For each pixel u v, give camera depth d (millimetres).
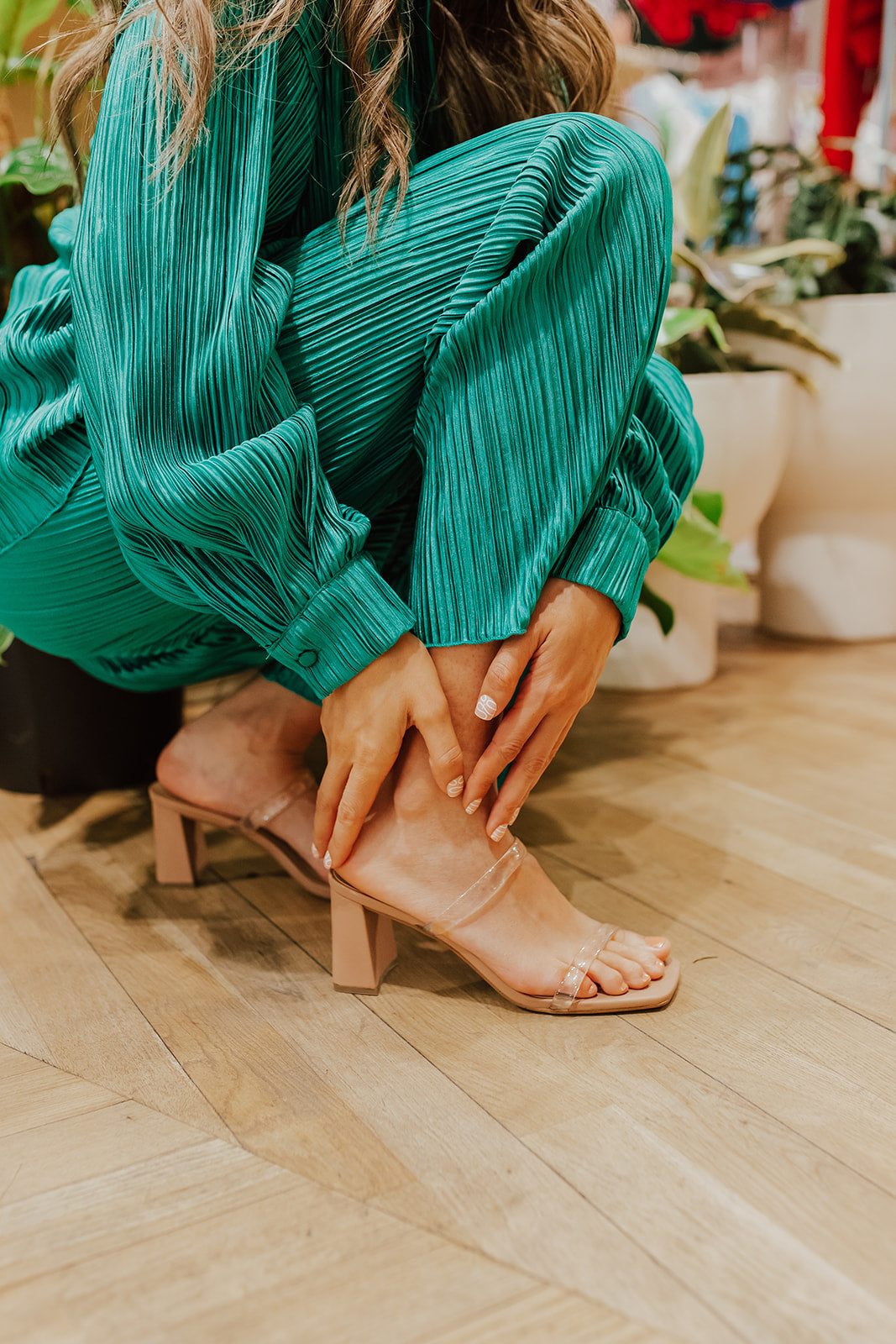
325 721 668
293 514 615
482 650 638
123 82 617
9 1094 612
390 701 633
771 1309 449
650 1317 445
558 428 622
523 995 685
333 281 652
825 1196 515
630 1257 478
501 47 755
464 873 682
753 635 1953
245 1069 632
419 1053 647
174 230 597
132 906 873
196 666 908
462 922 681
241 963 770
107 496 621
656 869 928
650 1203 511
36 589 758
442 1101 596
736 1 2172
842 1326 440
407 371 659
